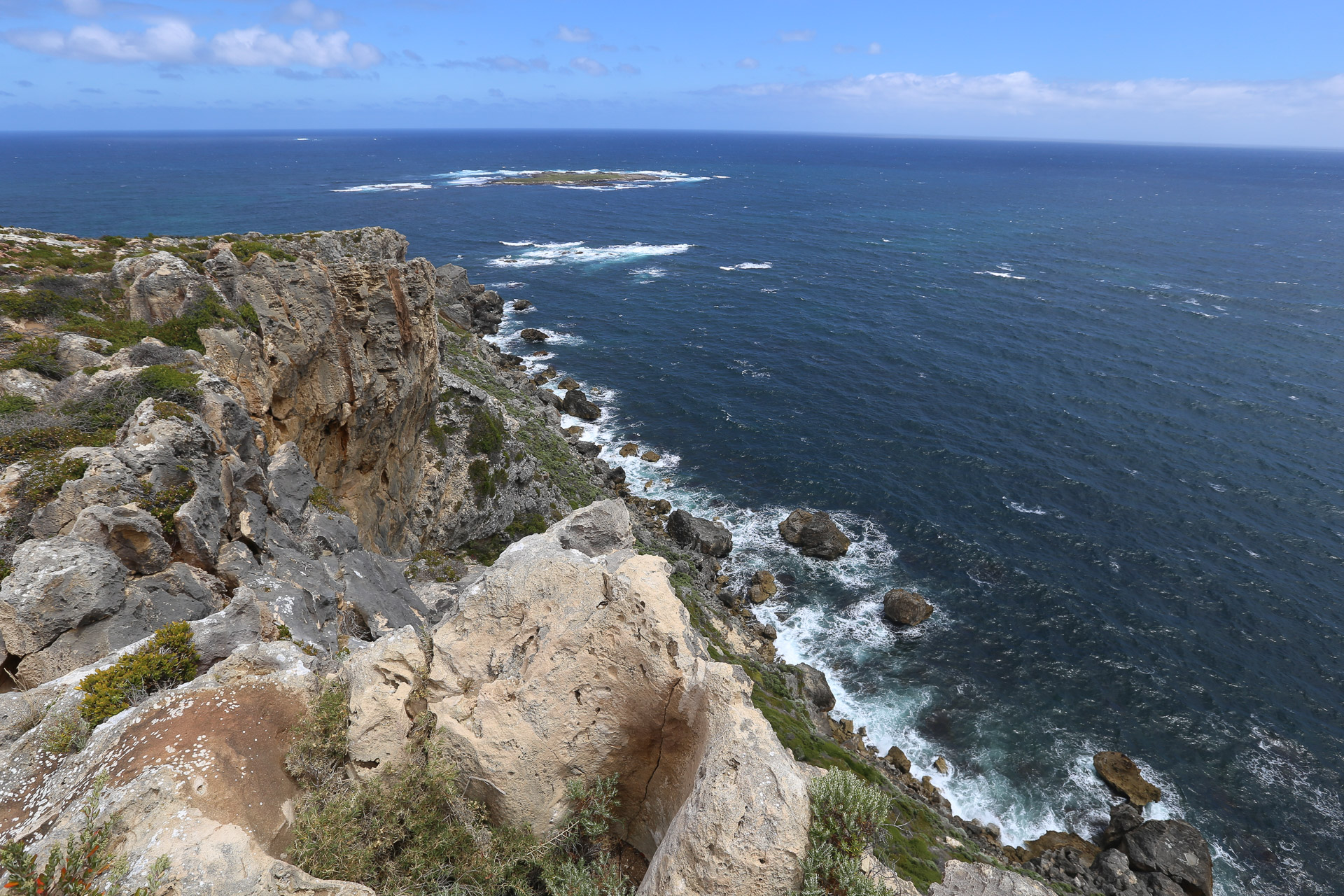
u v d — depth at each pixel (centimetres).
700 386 8869
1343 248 17588
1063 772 4022
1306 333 10694
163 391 2241
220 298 3014
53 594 1430
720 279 14062
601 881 1129
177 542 1789
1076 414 8056
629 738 1238
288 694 1240
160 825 922
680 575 5122
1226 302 12388
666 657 1187
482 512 5056
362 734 1194
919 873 2242
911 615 5038
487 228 18325
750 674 4022
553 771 1189
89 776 1028
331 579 2284
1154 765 4062
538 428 6888
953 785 3941
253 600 1590
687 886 943
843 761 3294
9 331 2586
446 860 1121
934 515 6250
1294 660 4762
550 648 1233
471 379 7331
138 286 2891
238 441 2388
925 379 9119
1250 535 5953
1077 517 6206
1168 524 6100
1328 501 6369
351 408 3678
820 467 7025
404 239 4209
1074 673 4669
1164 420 7900
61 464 1778
